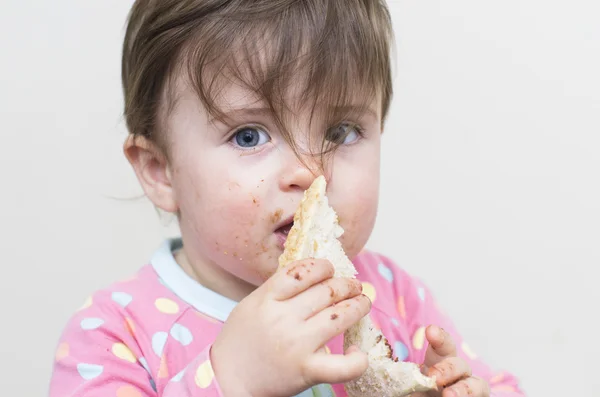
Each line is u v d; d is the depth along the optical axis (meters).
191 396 0.84
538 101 1.72
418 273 1.75
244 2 0.96
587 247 1.73
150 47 1.02
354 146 0.99
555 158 1.73
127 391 0.97
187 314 1.05
